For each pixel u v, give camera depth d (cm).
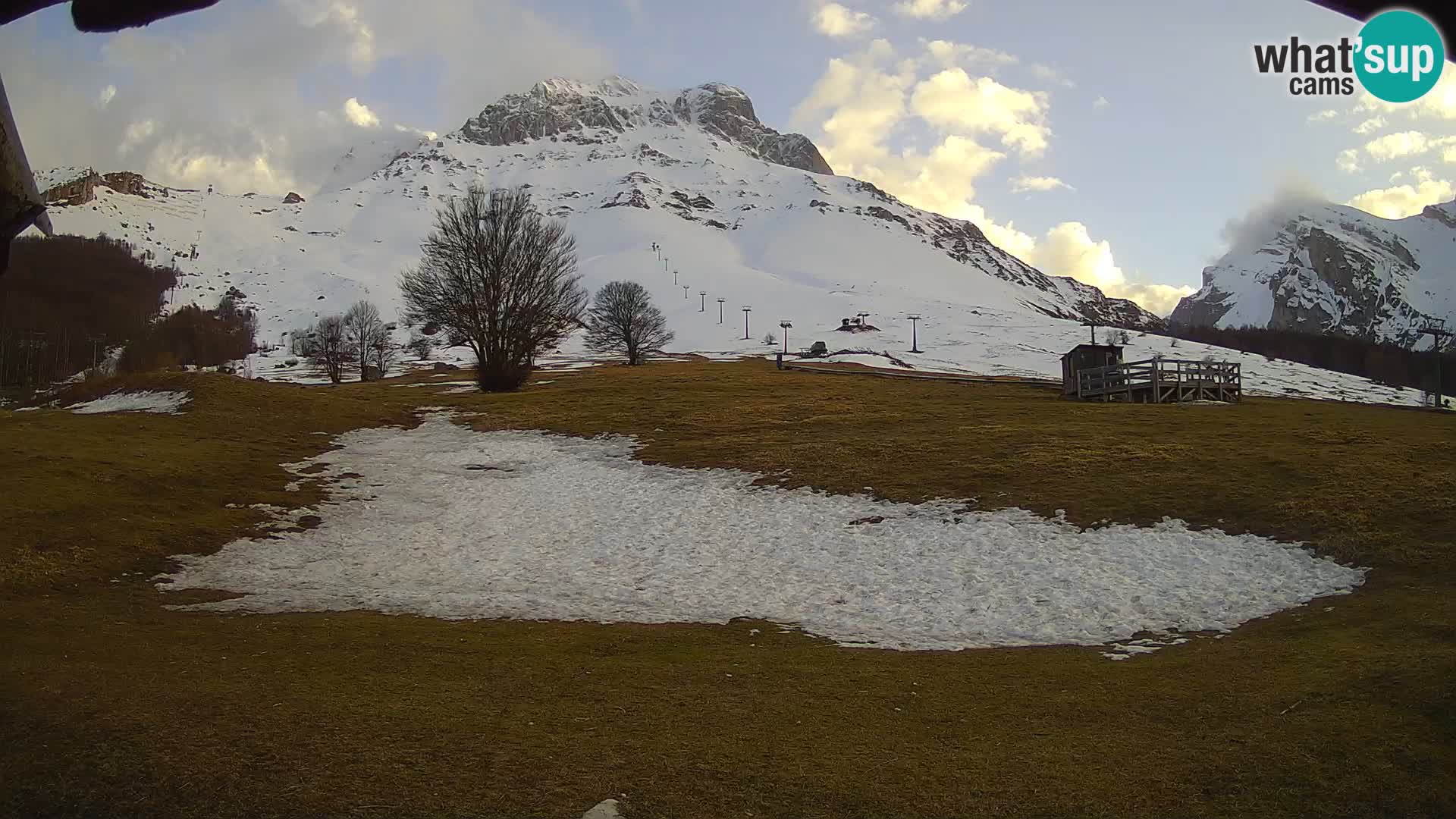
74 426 4259
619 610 2075
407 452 4353
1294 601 1856
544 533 2948
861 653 1661
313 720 1158
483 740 1109
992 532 2575
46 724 1106
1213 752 1048
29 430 4072
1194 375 5416
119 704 1188
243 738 1086
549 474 3862
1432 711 1084
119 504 2877
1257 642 1586
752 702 1308
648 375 8669
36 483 2927
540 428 4900
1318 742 1041
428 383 8069
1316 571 2025
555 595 2238
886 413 4862
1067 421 4259
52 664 1401
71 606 1928
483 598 2173
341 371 12850
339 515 3166
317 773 998
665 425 4775
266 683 1341
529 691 1353
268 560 2553
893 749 1102
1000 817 912
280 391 5575
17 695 1205
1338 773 964
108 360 11512
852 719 1227
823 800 954
